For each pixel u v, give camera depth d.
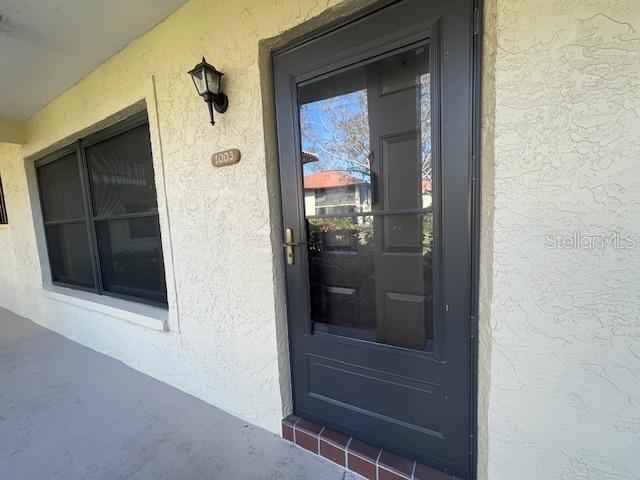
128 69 1.98
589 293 0.84
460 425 1.21
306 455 1.51
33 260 3.57
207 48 1.57
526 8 0.83
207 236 1.76
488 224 0.99
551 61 0.82
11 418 1.88
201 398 2.02
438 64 1.08
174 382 2.17
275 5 1.32
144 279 2.48
